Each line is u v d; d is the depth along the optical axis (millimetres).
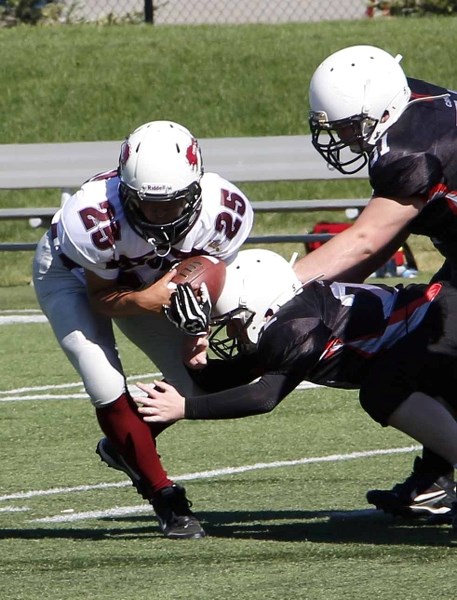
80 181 38969
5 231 46469
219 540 14414
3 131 50594
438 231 14531
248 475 18125
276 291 14117
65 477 18312
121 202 14109
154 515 16000
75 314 14828
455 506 14586
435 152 14000
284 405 23516
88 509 16375
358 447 19797
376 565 12969
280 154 38812
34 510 16359
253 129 50812
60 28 59812
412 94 14445
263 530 14922
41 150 39094
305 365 13781
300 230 46188
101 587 12383
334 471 18188
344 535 14555
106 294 14578
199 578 12625
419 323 14406
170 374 15492
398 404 14297
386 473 17922
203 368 15000
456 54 54594
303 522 15320
